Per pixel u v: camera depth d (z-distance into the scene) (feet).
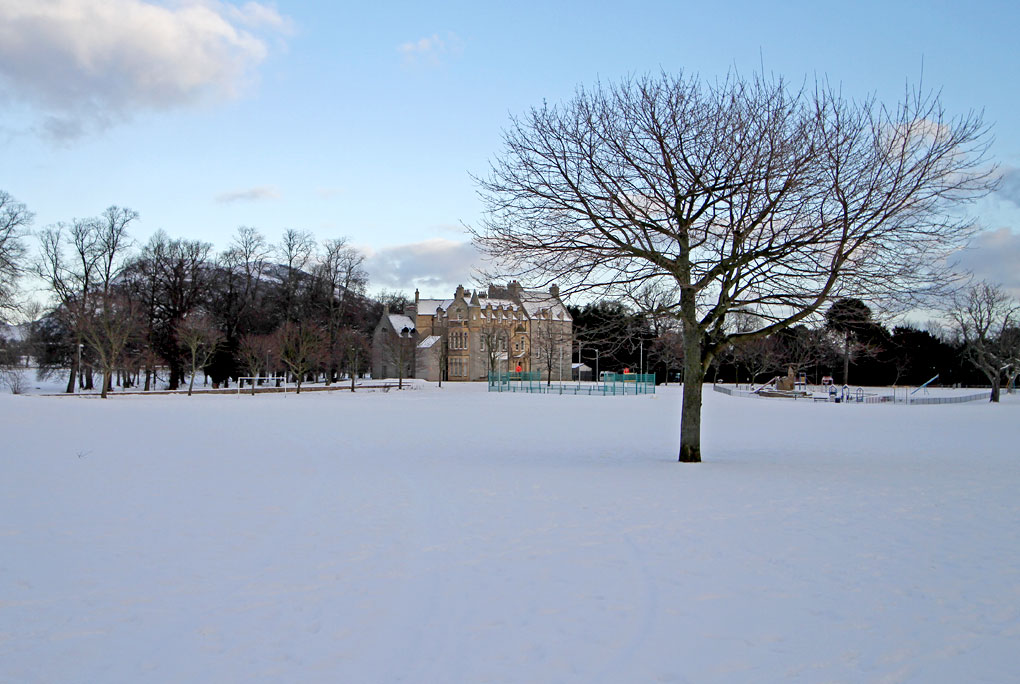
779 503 49.21
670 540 38.58
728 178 63.16
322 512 46.32
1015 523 43.04
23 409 127.34
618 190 68.90
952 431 118.11
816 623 26.30
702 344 81.10
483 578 31.78
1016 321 277.03
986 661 22.98
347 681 21.72
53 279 234.17
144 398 207.31
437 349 366.02
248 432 103.45
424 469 67.00
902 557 35.22
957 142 62.49
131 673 22.33
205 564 34.09
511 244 70.18
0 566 33.63
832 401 234.58
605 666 22.71
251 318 290.35
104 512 45.70
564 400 219.61
